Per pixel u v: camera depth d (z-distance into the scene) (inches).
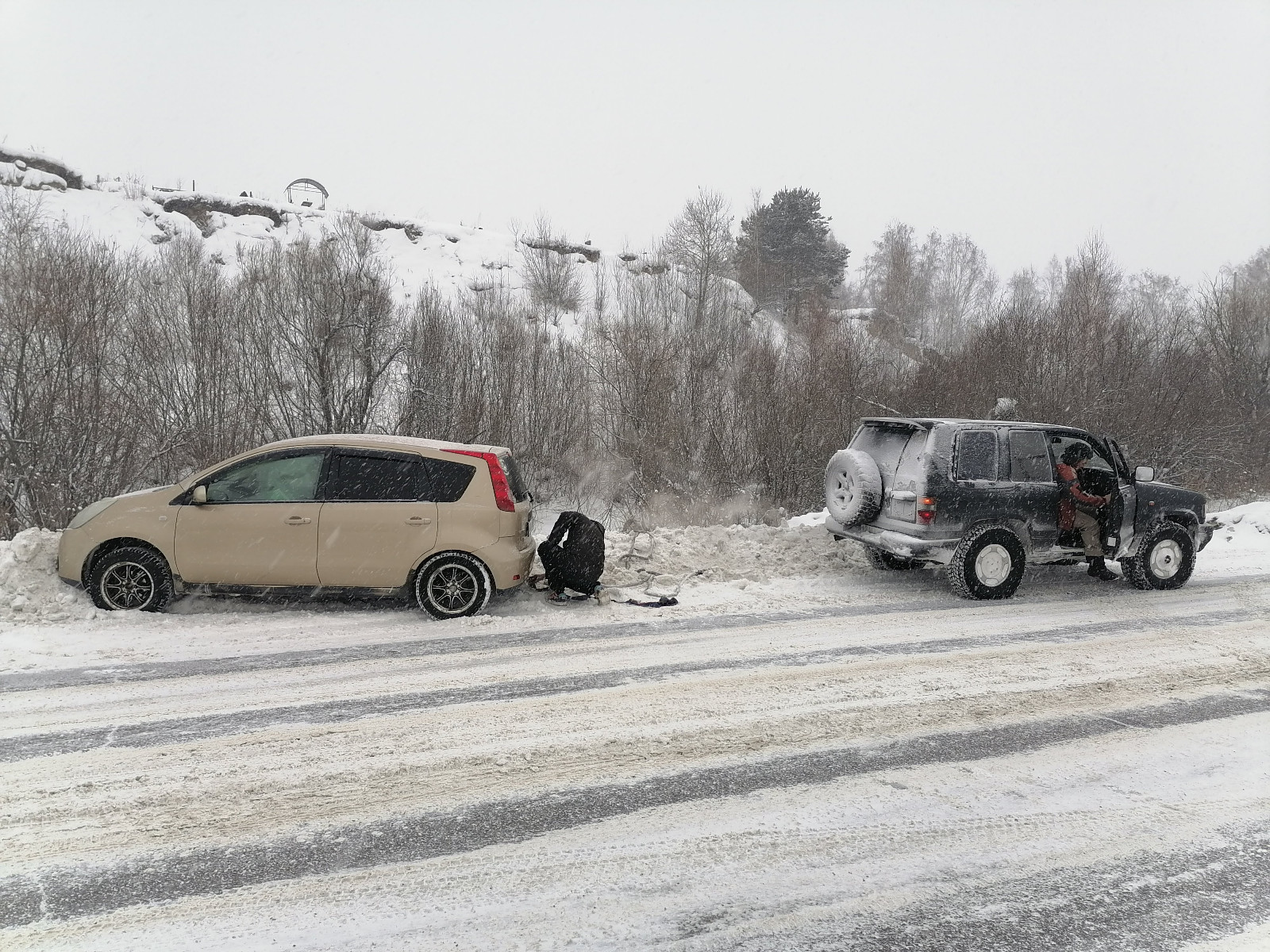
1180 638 288.7
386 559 289.1
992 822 157.6
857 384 732.0
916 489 331.0
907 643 277.1
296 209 1443.2
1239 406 869.2
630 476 681.0
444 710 209.9
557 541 320.8
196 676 231.1
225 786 166.7
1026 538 346.6
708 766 180.2
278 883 133.6
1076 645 278.1
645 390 696.4
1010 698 225.9
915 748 191.8
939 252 3262.8
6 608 274.1
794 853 145.7
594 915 127.0
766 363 727.1
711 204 1279.5
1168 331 872.9
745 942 120.6
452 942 119.7
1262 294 942.4
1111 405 766.5
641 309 942.4
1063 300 909.2
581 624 293.4
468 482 295.3
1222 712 217.6
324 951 117.3
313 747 186.5
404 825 153.0
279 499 289.3
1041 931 124.6
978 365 809.5
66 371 521.0
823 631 291.0
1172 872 141.5
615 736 195.5
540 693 223.8
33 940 117.9
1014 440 346.3
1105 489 357.1
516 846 146.6
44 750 181.8
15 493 481.4
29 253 560.1
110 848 142.9
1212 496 780.6
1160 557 366.9
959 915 128.3
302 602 306.0
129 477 524.7
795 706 217.2
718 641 275.9
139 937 119.3
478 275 1389.0
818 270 1913.1
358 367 660.1
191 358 614.5
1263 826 157.9
